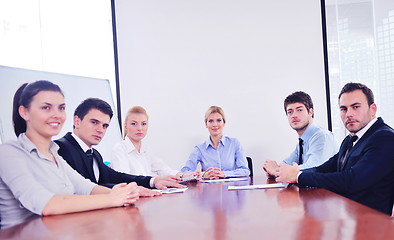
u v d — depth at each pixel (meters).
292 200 1.35
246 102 3.90
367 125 1.98
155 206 1.36
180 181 2.51
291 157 3.29
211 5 3.95
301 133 3.16
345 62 3.83
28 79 2.44
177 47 3.96
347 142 2.12
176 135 3.92
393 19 3.73
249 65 3.91
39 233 0.96
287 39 3.88
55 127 1.58
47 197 1.25
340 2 3.84
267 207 1.22
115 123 3.19
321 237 0.79
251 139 3.88
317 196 1.44
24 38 3.71
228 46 3.93
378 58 3.77
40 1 3.79
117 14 3.97
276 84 3.88
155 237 0.86
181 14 3.97
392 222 0.90
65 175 1.57
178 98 3.94
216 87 3.93
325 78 3.85
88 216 1.18
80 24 3.91
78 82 2.90
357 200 1.73
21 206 1.35
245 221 1.00
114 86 3.98
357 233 0.81
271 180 2.32
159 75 3.96
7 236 0.94
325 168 2.29
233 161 3.46
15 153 1.38
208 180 2.58
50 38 3.82
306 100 3.06
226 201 1.42
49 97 1.58
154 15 3.98
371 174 1.68
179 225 0.99
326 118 3.83
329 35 3.86
